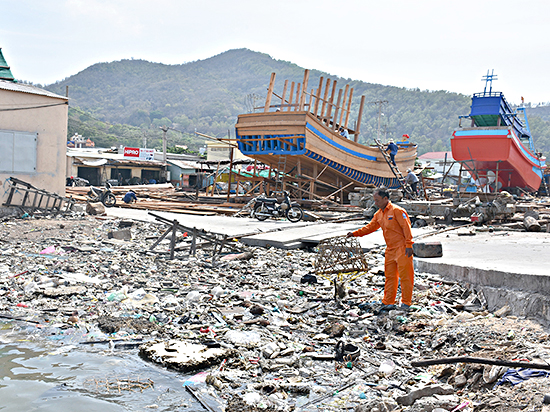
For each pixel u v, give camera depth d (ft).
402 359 16.06
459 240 37.06
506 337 16.57
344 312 21.07
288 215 53.72
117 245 35.76
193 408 12.76
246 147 76.89
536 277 19.92
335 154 76.64
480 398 12.68
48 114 53.67
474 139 85.51
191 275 27.25
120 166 157.58
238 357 16.07
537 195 129.08
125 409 12.59
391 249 20.76
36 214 50.21
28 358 15.78
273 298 22.89
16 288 23.41
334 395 13.55
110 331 18.26
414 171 98.53
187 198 87.51
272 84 73.87
